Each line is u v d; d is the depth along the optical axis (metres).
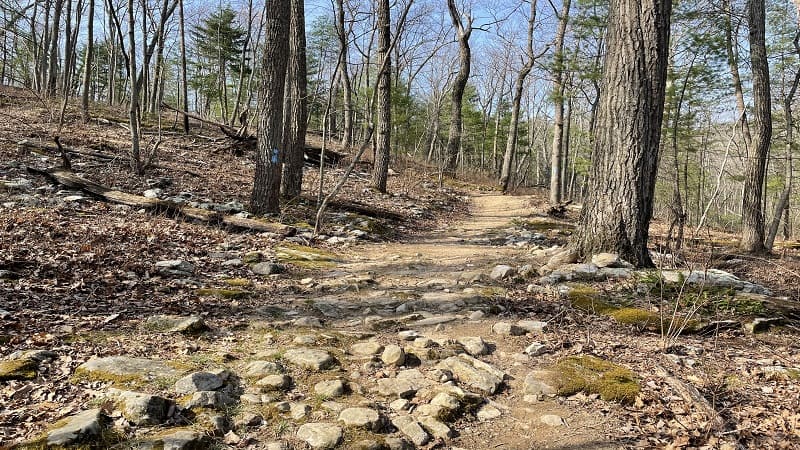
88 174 10.72
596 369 3.93
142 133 17.66
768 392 3.60
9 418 2.88
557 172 19.19
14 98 20.12
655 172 6.71
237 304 5.53
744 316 5.09
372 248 9.38
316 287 6.46
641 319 5.00
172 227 8.30
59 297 5.00
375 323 5.08
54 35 22.16
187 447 2.70
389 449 2.91
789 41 16.62
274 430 3.03
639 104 6.50
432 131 40.25
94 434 2.69
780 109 19.67
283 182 12.25
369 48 21.17
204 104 42.44
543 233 12.02
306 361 3.93
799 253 14.00
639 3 6.43
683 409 3.37
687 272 6.15
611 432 3.18
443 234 11.79
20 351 3.68
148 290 5.59
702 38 15.52
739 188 36.03
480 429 3.23
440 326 5.04
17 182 9.22
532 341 4.64
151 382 3.39
